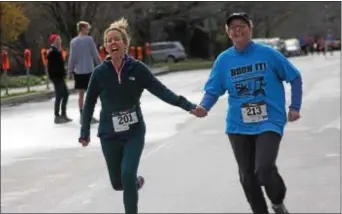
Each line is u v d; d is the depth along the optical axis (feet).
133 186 32.55
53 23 223.30
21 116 89.97
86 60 72.69
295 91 31.14
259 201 31.65
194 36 348.18
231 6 298.15
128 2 231.91
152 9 269.44
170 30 342.85
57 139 66.44
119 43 32.89
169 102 33.17
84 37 72.74
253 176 31.35
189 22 325.83
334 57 280.72
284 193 30.50
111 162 33.83
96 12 223.30
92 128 70.74
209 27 345.92
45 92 133.08
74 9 218.59
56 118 78.79
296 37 480.64
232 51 31.42
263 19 368.68
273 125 30.45
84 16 221.87
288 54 319.47
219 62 31.71
